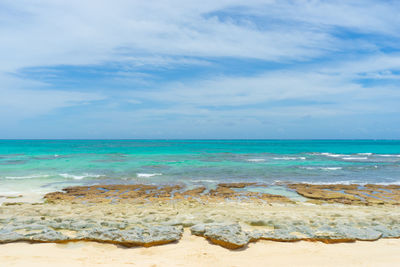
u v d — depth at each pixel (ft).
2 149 209.36
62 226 28.40
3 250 22.11
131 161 109.60
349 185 63.10
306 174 79.46
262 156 144.15
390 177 75.87
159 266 19.45
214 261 20.63
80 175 73.26
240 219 31.89
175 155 145.69
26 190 55.21
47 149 210.59
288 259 21.18
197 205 44.29
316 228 28.09
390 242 24.80
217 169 87.25
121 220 30.76
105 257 21.16
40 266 19.11
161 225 29.22
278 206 44.06
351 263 20.51
